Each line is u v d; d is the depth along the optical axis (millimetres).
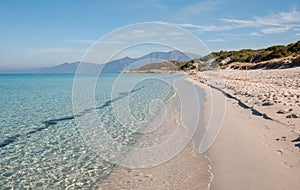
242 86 21844
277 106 10906
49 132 11938
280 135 7438
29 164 7785
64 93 33562
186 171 6340
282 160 5770
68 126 13133
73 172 7047
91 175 6793
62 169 7293
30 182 6523
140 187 5844
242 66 53562
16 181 6605
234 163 6121
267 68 45000
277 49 55562
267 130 8141
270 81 24406
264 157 6102
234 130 8805
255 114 10570
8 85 55469
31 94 33062
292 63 39844
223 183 5293
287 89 16406
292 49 52125
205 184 5465
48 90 39656
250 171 5547
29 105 22156
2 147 9711
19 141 10547
